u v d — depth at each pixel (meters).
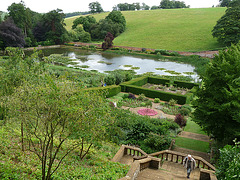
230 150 6.70
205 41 74.25
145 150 14.55
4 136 11.38
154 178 9.82
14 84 10.90
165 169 11.87
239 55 14.42
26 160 9.26
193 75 44.12
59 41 91.44
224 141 16.12
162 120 20.45
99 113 7.99
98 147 12.77
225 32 63.44
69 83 7.18
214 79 14.59
